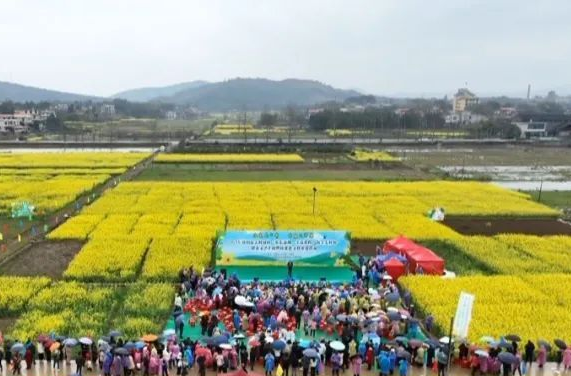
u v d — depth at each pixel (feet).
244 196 228.63
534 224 191.62
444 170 335.88
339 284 120.57
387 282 117.19
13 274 131.13
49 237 160.15
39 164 321.11
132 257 138.82
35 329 95.61
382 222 186.50
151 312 105.91
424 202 221.66
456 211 205.05
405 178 297.12
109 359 80.64
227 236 135.85
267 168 334.03
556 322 102.12
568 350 85.71
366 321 94.12
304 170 327.47
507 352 83.51
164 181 275.39
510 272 134.51
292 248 136.77
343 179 291.79
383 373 82.23
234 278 115.14
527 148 477.36
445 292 115.96
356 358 82.53
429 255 133.90
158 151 417.90
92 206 203.51
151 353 81.82
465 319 86.74
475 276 127.95
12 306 107.14
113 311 108.06
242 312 98.37
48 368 83.05
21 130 634.43
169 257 138.62
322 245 136.98
